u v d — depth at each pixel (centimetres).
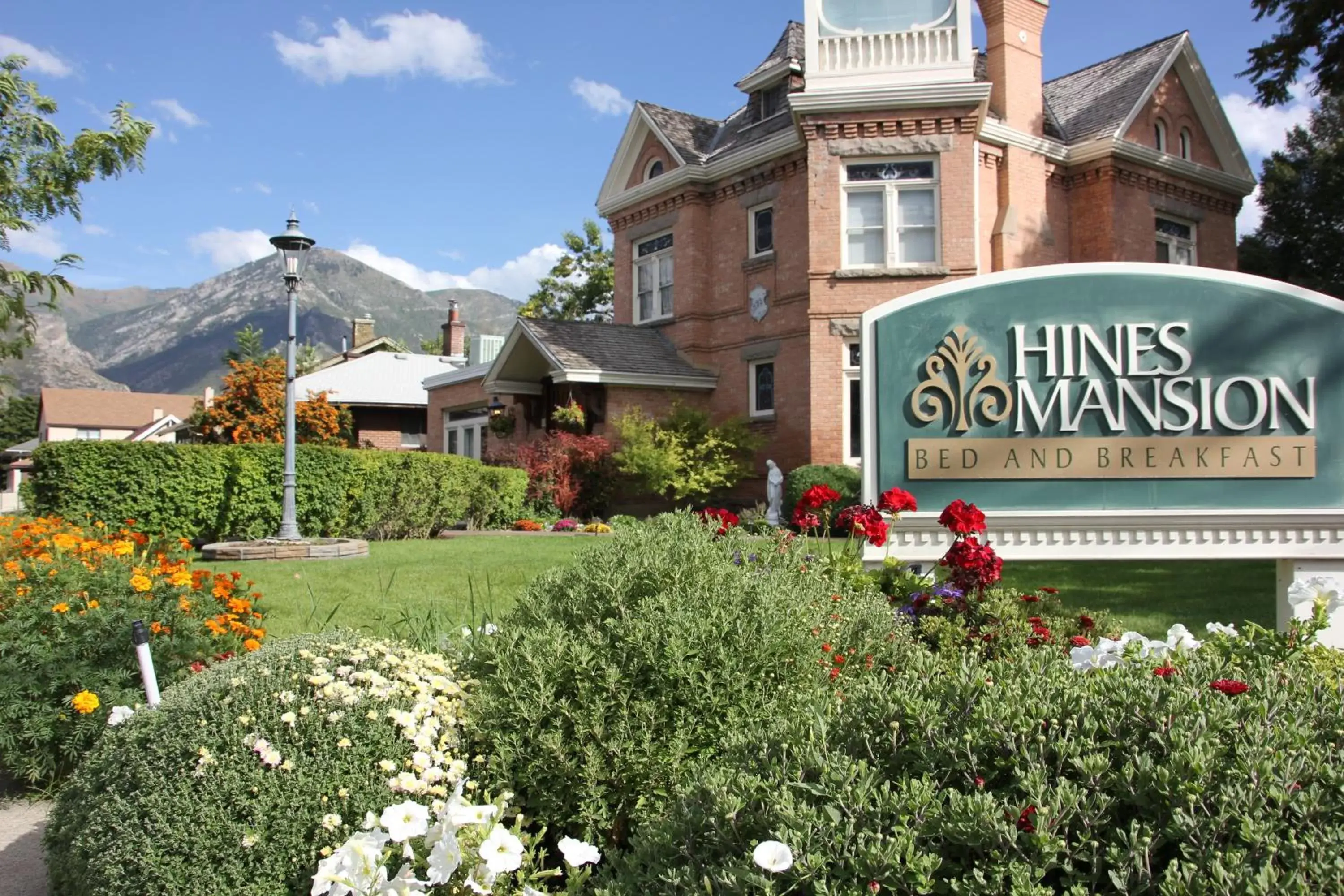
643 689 337
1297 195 2650
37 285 1400
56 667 472
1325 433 650
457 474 1716
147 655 404
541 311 3994
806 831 200
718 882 207
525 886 273
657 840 235
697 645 338
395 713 311
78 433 7281
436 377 2933
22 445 7538
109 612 502
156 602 527
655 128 2303
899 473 670
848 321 1770
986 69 2061
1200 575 1029
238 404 2298
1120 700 222
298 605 821
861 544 655
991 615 523
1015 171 1936
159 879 279
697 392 2162
